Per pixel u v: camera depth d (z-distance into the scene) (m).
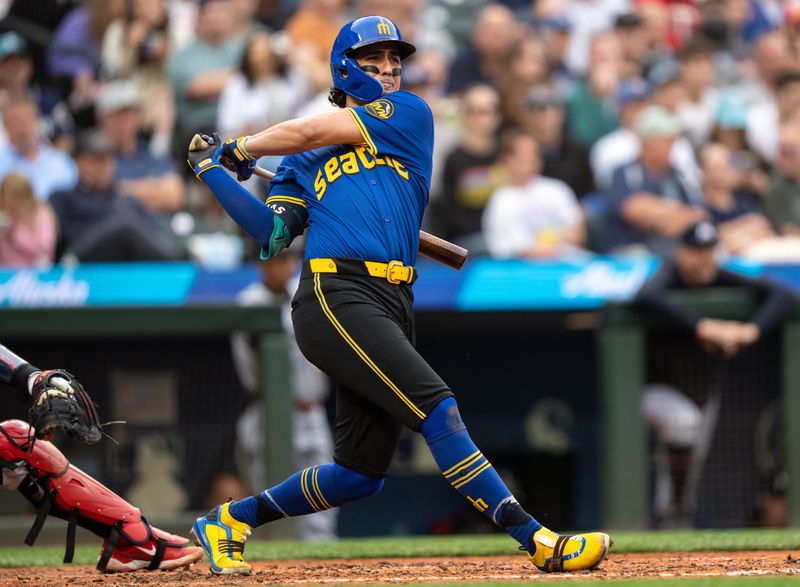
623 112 35.16
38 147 32.91
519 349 38.94
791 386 30.53
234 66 35.00
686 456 31.78
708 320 30.67
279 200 13.20
